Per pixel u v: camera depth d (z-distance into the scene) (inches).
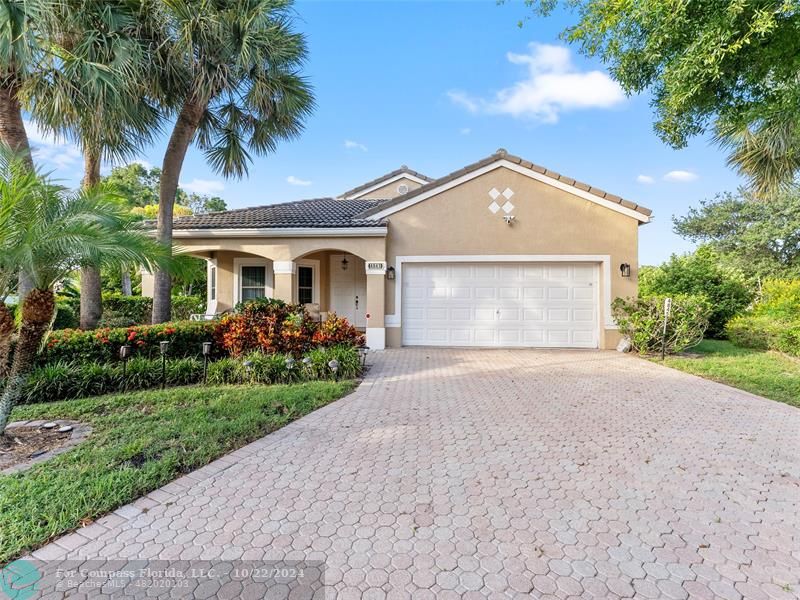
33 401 243.3
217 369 301.4
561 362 396.2
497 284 486.9
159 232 413.4
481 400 262.1
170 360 312.7
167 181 412.5
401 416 228.7
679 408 245.0
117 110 324.5
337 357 328.2
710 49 219.1
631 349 451.8
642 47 267.9
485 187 481.4
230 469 160.6
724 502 137.5
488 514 129.5
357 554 109.6
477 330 489.1
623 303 450.6
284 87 417.4
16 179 165.5
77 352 284.5
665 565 105.6
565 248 473.1
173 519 125.6
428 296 494.0
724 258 949.2
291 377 308.7
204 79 364.2
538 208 475.5
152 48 352.8
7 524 118.1
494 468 163.0
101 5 316.5
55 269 180.7
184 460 164.2
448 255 485.1
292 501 136.9
